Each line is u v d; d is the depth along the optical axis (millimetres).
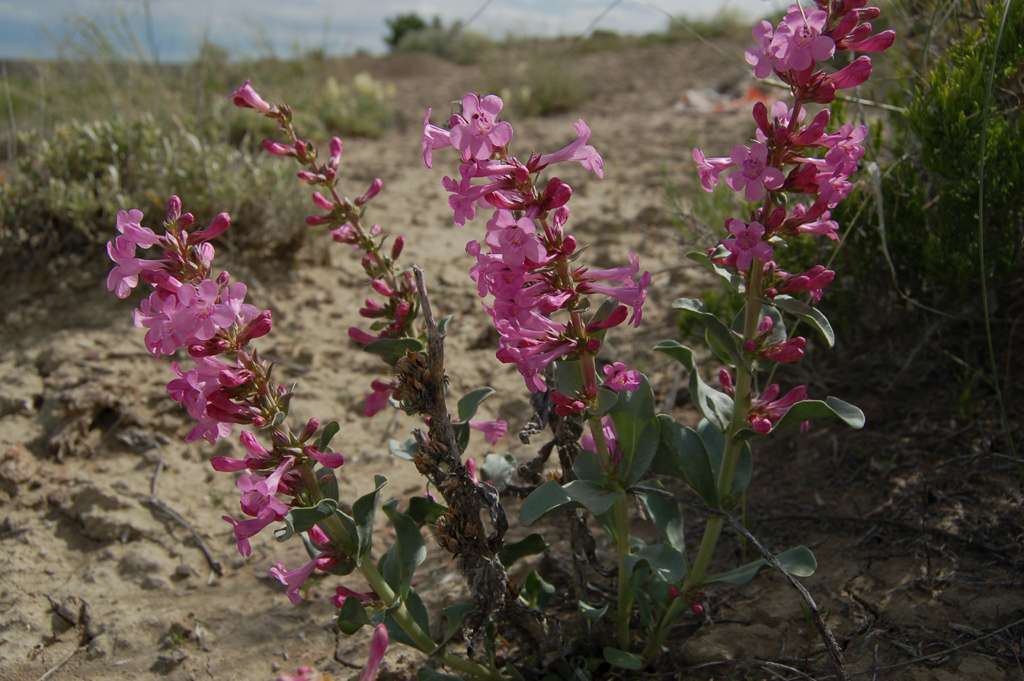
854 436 3510
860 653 2523
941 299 3668
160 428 4086
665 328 4648
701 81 13469
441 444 2238
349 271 5406
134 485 3764
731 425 2285
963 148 3260
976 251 3355
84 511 3619
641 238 5762
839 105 3826
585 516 2643
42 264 5137
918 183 3652
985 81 3324
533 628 2531
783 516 3178
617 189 6957
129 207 5227
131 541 3486
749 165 1947
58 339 4602
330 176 2867
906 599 2701
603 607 2617
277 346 4648
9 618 3119
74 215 5148
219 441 4016
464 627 2520
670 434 2355
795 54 1836
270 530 3545
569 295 2074
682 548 2391
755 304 2178
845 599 2748
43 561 3398
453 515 2279
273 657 2930
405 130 10727
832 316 3881
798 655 2564
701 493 2354
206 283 1859
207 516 3623
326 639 2982
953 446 3307
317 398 4289
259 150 7602
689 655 2627
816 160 2012
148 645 3021
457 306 5012
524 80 13023
